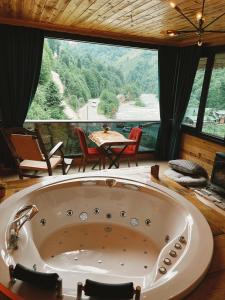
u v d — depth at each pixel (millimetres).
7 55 4016
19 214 2213
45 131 4766
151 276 1962
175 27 3746
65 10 3146
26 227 2312
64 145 4988
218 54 4590
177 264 1726
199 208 2615
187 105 5145
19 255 1925
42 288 1484
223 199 3076
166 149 5582
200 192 3203
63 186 2891
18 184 2846
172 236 2486
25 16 3547
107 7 2928
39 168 3533
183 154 5453
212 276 1678
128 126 5418
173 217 2574
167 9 2896
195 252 1830
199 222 2232
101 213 3055
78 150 5102
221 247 1987
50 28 4062
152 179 3268
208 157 4785
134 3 2738
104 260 2492
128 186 2967
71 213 2961
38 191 2680
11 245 1906
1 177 4227
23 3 2949
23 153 3453
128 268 2396
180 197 2678
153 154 5703
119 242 2758
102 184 3014
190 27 3721
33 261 2068
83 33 4305
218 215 2488
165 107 5344
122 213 2996
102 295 1423
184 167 3822
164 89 5230
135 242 2766
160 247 2650
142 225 2881
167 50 5035
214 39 4430
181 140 5477
